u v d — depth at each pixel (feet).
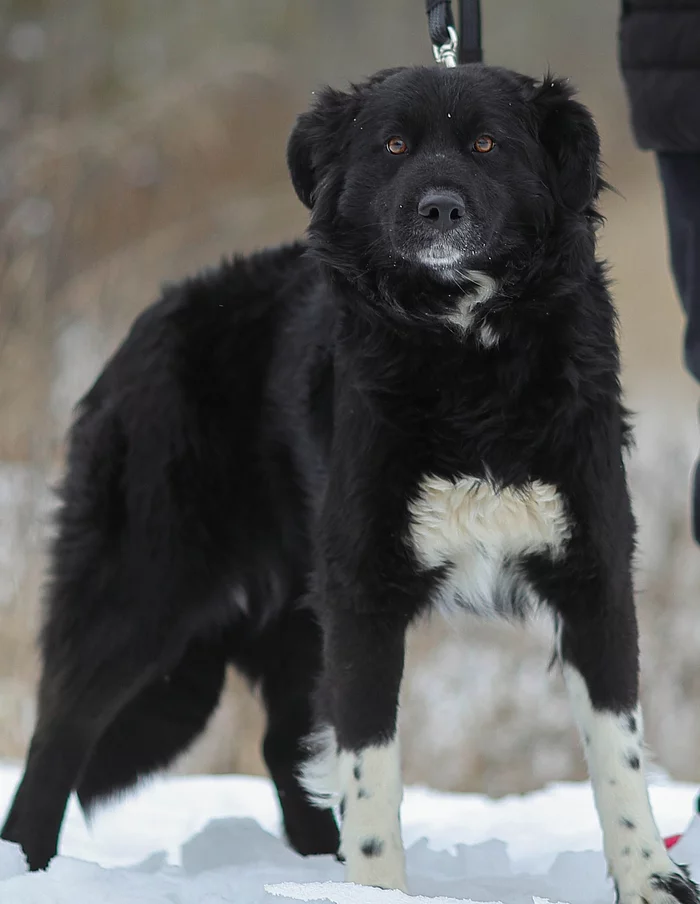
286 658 28.25
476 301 22.40
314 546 23.58
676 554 54.49
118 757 28.14
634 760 21.40
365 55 116.47
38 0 92.02
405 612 22.38
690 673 52.60
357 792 21.43
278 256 27.86
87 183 78.28
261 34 110.22
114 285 74.18
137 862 25.96
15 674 52.90
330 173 24.03
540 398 21.93
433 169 22.27
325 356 24.91
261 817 33.27
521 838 28.99
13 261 73.31
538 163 23.15
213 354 26.84
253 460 26.48
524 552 22.66
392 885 20.89
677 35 26.68
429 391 22.27
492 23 125.29
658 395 86.94
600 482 21.95
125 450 26.53
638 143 28.09
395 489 22.24
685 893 20.38
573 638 22.12
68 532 26.68
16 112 88.22
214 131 82.69
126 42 94.89
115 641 25.95
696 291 27.71
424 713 53.31
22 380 65.98
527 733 52.60
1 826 26.30
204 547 26.21
